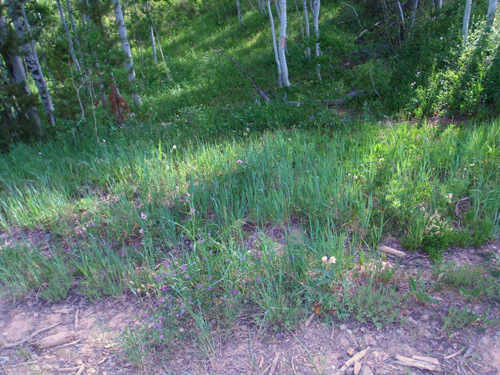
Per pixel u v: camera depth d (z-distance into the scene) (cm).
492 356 262
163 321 301
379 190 445
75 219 490
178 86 1395
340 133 689
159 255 391
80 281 368
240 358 277
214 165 548
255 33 1775
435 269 327
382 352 271
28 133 867
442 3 1247
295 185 479
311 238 365
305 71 1253
